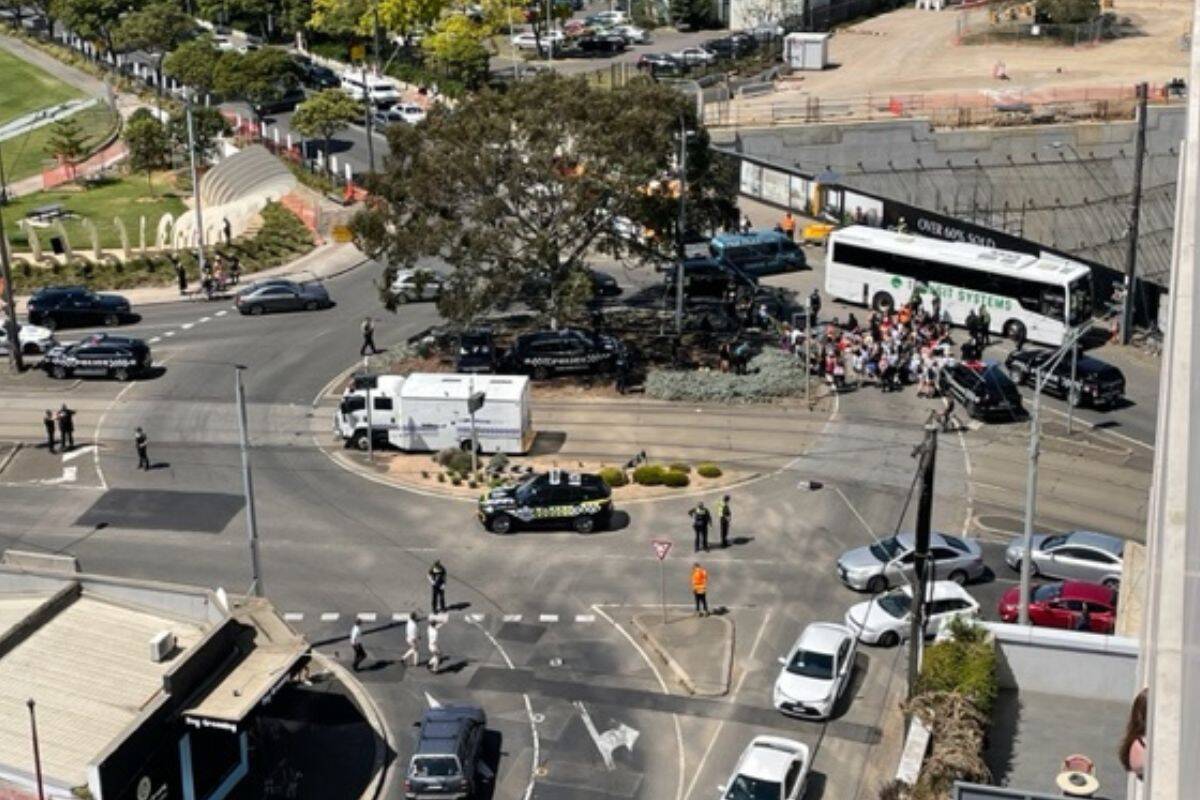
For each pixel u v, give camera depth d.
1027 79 159.38
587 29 198.00
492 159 92.44
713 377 93.31
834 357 93.69
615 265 119.00
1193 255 28.39
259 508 79.19
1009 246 114.19
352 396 86.19
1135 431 88.94
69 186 157.25
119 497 80.69
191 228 135.62
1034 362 94.19
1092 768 41.69
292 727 59.72
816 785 55.44
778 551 73.88
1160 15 188.88
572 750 58.06
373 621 67.94
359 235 96.50
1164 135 140.12
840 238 108.19
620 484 80.75
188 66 172.75
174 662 53.22
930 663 48.50
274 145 157.62
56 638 56.28
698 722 59.78
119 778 48.50
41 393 95.31
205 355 101.88
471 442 83.56
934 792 43.94
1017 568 71.38
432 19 184.88
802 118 144.75
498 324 105.69
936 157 140.50
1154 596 23.48
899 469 82.94
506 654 65.06
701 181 98.75
